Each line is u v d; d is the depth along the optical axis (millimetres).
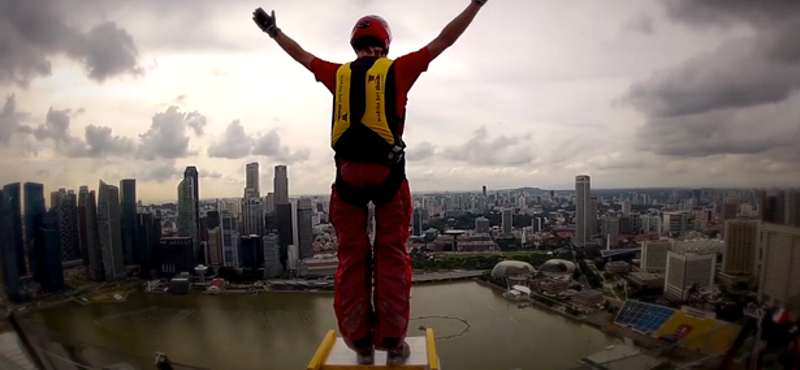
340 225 2670
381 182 2525
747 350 3312
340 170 2611
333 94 2781
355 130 2492
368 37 2816
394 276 2633
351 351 3086
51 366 3809
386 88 2512
